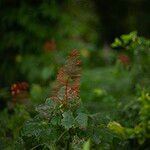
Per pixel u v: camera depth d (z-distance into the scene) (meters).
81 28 9.16
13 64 8.04
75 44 8.45
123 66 5.73
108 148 4.07
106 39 13.05
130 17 13.16
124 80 6.60
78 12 9.36
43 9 8.17
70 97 3.49
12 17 8.12
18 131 4.13
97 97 5.62
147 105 4.39
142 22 13.07
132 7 13.17
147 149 4.45
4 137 4.24
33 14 8.18
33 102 4.89
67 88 3.49
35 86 5.88
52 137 3.50
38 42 8.17
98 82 6.83
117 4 13.20
